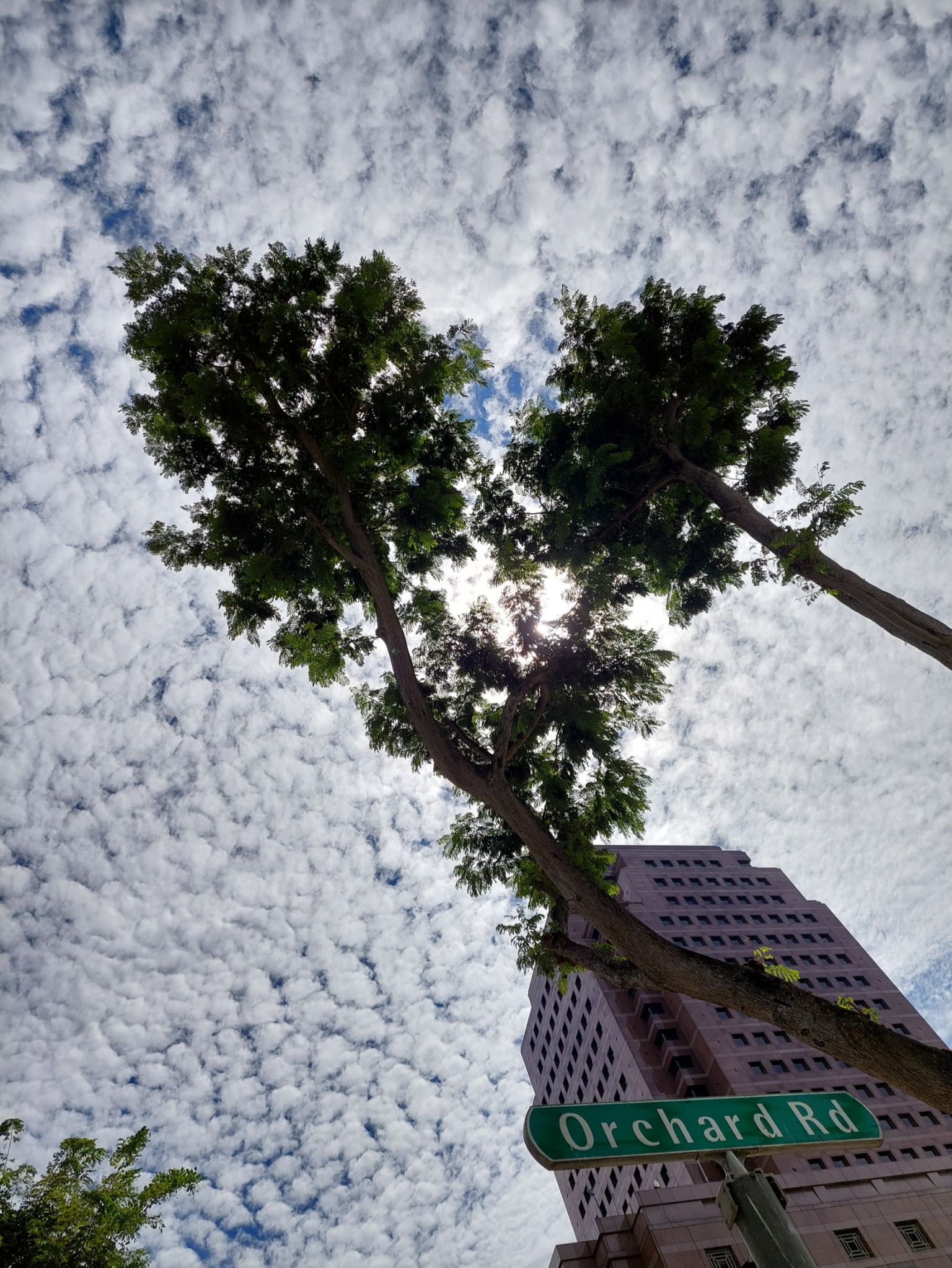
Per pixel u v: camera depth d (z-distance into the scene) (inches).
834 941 2498.8
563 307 789.9
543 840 474.0
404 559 818.8
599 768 713.0
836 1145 163.3
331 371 707.4
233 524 672.4
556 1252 1262.3
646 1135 160.1
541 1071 2851.9
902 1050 301.6
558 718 708.0
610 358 722.8
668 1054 2069.4
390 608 627.5
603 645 726.5
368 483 735.7
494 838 679.1
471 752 714.2
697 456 709.9
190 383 616.7
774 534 577.6
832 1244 1158.3
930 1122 1829.5
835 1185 1288.1
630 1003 2325.3
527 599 762.8
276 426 696.4
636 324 719.7
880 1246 1159.0
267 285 707.4
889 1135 1786.4
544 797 680.4
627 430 721.0
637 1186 1950.1
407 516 753.6
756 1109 169.3
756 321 716.0
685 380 700.0
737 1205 141.6
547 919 564.7
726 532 772.6
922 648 480.4
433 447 813.9
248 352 673.6
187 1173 852.6
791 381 724.0
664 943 395.9
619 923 412.8
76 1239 748.6
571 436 781.3
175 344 658.2
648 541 767.1
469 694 754.2
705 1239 1160.8
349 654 761.0
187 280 701.3
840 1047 314.0
